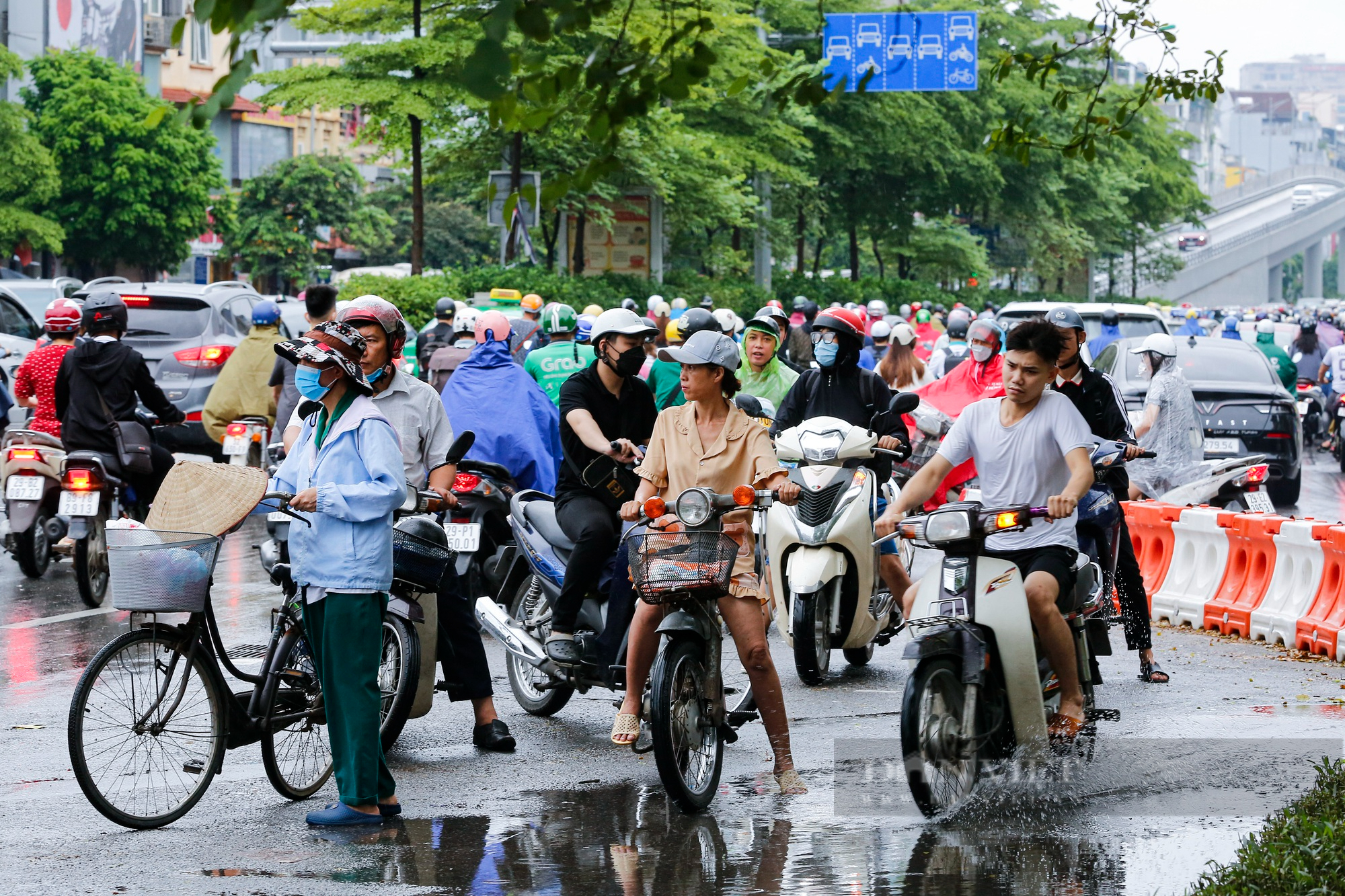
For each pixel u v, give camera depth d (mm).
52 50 135625
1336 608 22984
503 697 20844
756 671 15180
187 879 12641
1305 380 63906
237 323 45188
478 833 14039
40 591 28328
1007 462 15297
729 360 15258
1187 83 17781
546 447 23359
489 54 7488
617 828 14180
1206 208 162375
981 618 14414
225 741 14773
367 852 13453
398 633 16609
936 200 110688
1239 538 25500
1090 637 17078
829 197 109688
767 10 84312
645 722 16719
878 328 40969
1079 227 130625
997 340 31141
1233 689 20562
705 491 14383
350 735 14258
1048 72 17969
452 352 36531
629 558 14641
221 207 145125
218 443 38312
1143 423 28562
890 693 20766
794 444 20984
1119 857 12922
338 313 16484
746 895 12125
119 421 27062
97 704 14086
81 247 136000
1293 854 11562
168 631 14453
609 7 10117
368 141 68375
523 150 66750
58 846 13617
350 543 14086
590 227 80688
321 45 58000
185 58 182250
